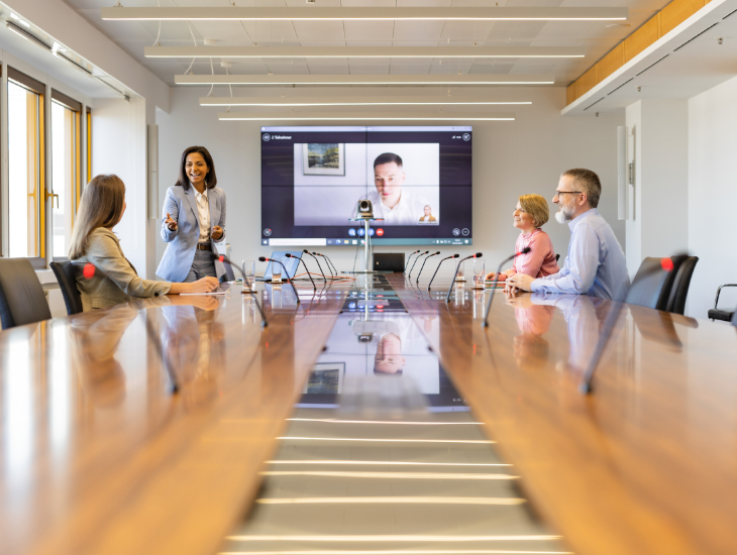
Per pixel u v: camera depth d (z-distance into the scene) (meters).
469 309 1.87
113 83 5.96
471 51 4.55
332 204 7.22
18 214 5.38
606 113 7.29
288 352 1.07
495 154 7.39
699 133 6.41
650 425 0.60
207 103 5.88
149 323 1.48
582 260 2.49
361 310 1.85
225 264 3.79
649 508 0.41
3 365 0.93
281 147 7.18
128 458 0.51
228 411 0.66
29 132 5.52
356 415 0.64
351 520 0.39
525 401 0.70
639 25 5.39
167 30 5.52
